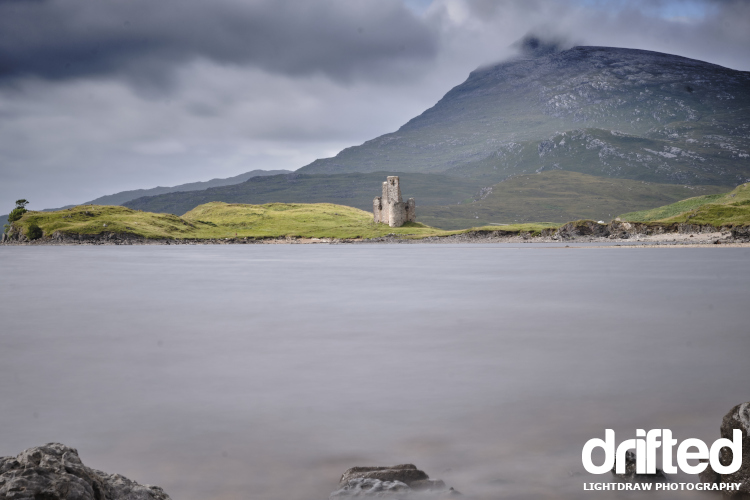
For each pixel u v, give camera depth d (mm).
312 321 37875
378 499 10242
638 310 42562
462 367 22672
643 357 24500
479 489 11023
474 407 16766
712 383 19500
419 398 17891
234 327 35281
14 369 23188
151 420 15930
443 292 58938
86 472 8945
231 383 20312
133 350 27500
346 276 84688
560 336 30797
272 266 114188
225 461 12820
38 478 8336
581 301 49281
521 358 24516
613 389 18719
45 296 57719
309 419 15820
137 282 75938
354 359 24656
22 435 14773
